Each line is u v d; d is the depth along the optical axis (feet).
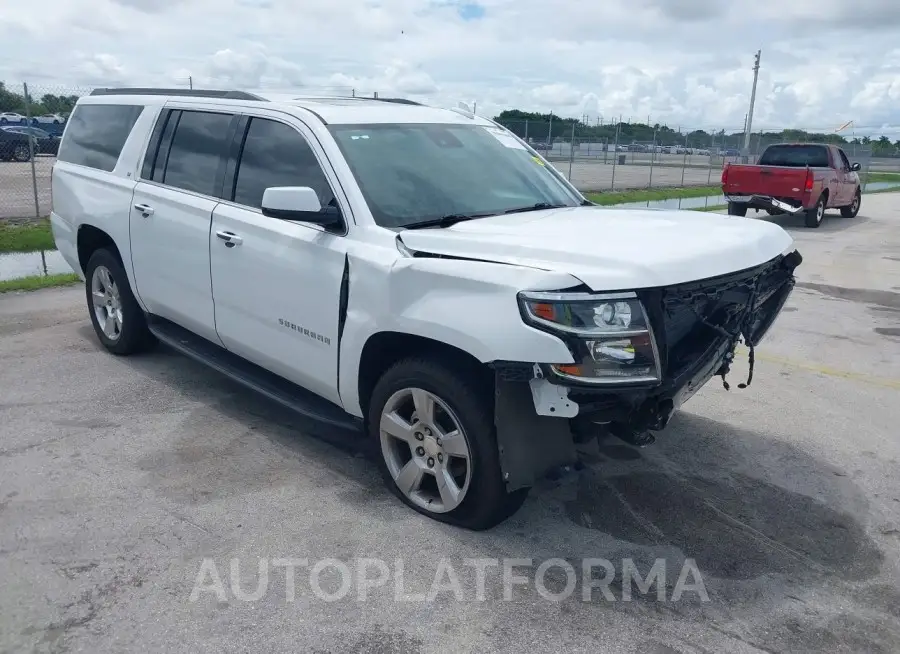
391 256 12.30
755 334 14.34
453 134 15.99
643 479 14.60
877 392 19.75
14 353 20.85
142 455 14.92
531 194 15.52
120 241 18.83
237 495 13.47
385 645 9.82
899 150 210.18
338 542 12.07
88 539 12.00
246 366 16.65
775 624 10.47
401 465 13.24
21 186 64.80
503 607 10.64
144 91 19.69
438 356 12.07
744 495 14.11
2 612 10.25
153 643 9.73
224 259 15.53
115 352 20.66
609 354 10.36
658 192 87.61
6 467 14.29
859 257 41.70
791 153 60.85
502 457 11.32
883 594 11.23
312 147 14.17
